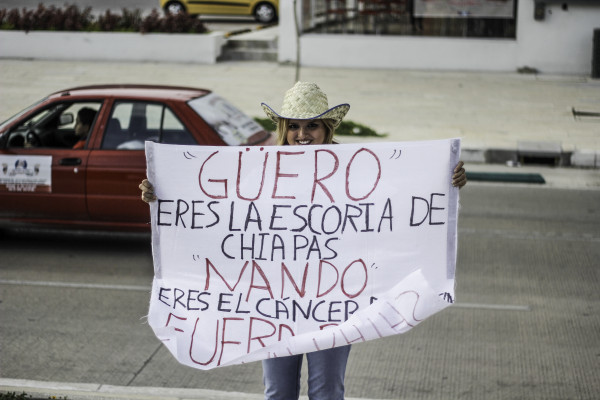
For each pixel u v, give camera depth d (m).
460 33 20.95
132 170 9.04
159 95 9.34
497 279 8.59
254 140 9.59
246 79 19.77
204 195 4.17
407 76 20.41
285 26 21.30
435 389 6.02
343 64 21.36
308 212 4.13
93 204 9.19
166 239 4.22
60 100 9.37
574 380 6.17
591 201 12.10
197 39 21.45
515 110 17.27
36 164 9.24
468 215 11.22
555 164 14.38
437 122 16.28
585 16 20.33
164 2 26.06
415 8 20.92
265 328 4.11
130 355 6.61
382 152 4.09
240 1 25.66
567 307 7.75
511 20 20.72
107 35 21.70
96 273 8.71
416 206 4.09
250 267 4.16
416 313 3.92
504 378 6.21
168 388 5.82
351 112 16.94
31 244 9.77
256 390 6.01
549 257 9.35
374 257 4.11
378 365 6.45
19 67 20.86
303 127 4.11
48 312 7.55
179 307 4.17
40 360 6.48
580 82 19.89
